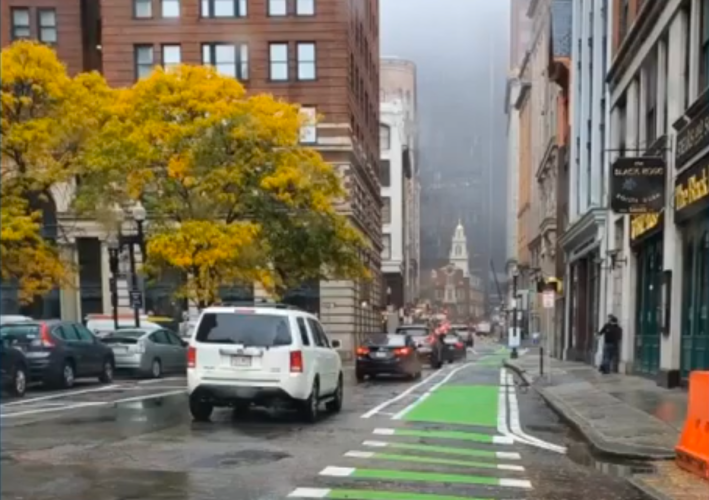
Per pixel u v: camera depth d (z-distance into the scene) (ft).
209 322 42.93
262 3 142.92
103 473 27.68
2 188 90.22
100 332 87.30
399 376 84.33
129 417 44.27
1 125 88.17
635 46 75.66
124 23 142.10
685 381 59.11
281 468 28.89
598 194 94.53
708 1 55.77
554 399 54.60
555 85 147.23
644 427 39.55
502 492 25.61
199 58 142.00
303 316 44.86
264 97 94.58
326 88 140.87
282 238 94.73
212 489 25.18
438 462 30.76
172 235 86.63
